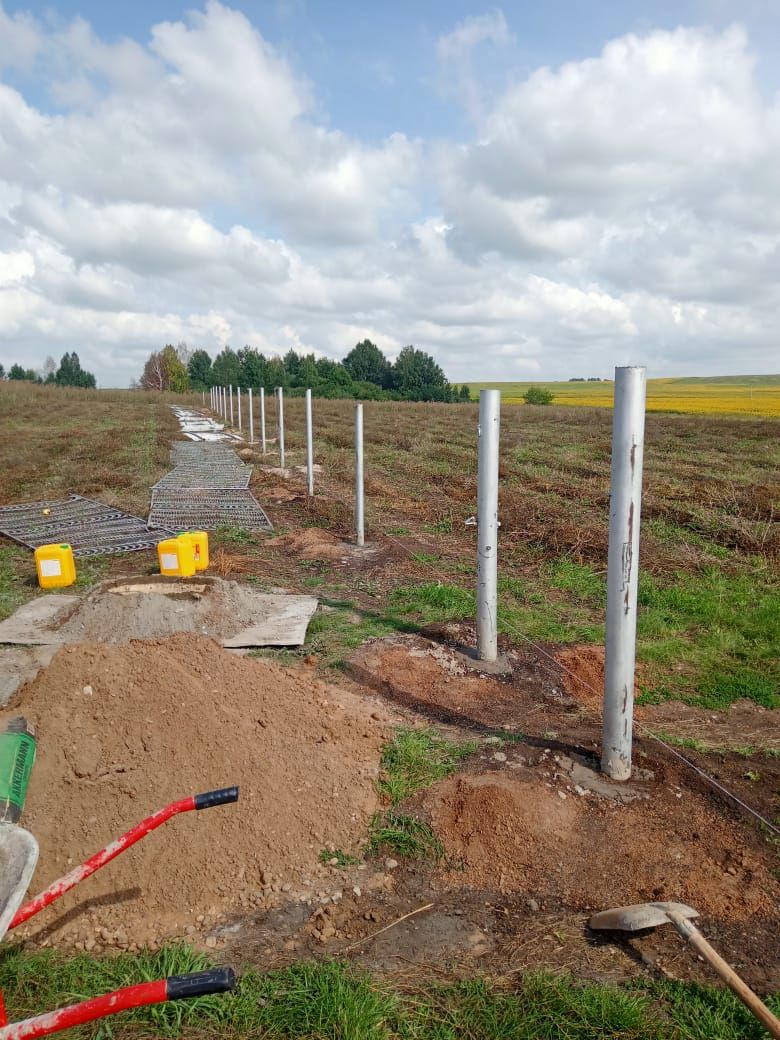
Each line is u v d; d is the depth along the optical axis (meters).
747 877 3.23
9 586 7.53
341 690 4.93
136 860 3.11
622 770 3.93
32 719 3.59
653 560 8.62
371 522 10.73
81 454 19.48
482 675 5.32
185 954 2.74
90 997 2.56
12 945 2.82
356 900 3.11
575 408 42.75
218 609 6.06
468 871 3.27
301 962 2.75
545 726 4.57
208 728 3.62
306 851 3.32
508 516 11.07
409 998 2.60
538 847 3.39
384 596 7.21
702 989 2.62
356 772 3.84
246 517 10.93
